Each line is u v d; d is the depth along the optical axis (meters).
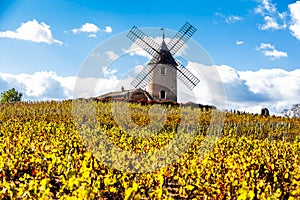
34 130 23.64
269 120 36.97
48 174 12.56
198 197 11.17
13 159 13.60
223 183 11.79
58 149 16.17
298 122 37.59
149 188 11.58
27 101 41.81
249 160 14.80
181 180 12.30
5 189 10.37
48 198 10.30
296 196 11.05
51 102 40.00
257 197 10.44
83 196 9.49
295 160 16.66
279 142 23.20
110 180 10.73
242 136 25.75
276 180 12.57
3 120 32.50
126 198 9.70
